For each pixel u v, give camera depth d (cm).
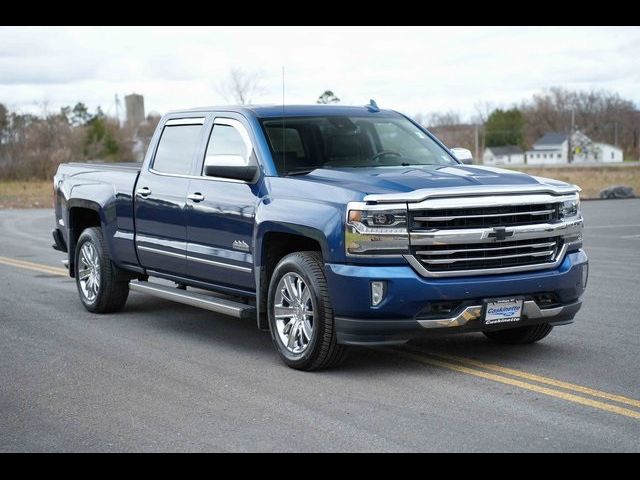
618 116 13988
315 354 671
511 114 14362
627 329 823
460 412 568
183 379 668
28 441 525
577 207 711
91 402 607
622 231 1920
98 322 909
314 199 676
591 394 604
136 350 775
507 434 521
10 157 5356
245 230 741
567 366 685
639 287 1078
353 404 592
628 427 531
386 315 643
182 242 821
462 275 650
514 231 663
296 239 715
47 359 741
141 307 998
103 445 515
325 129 785
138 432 538
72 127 5962
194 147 830
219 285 795
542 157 13712
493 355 730
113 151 6172
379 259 639
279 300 707
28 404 604
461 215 648
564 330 823
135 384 655
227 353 761
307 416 566
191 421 559
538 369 677
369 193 644
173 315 948
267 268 726
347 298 645
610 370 671
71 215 1001
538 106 14425
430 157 802
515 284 663
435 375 667
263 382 657
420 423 546
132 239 891
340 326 654
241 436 527
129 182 899
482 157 12688
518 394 608
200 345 795
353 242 640
